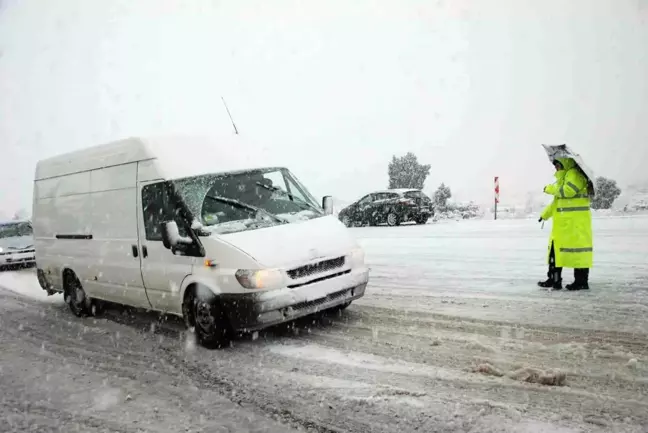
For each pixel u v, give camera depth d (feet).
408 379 16.07
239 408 15.11
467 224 61.62
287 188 24.14
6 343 24.57
